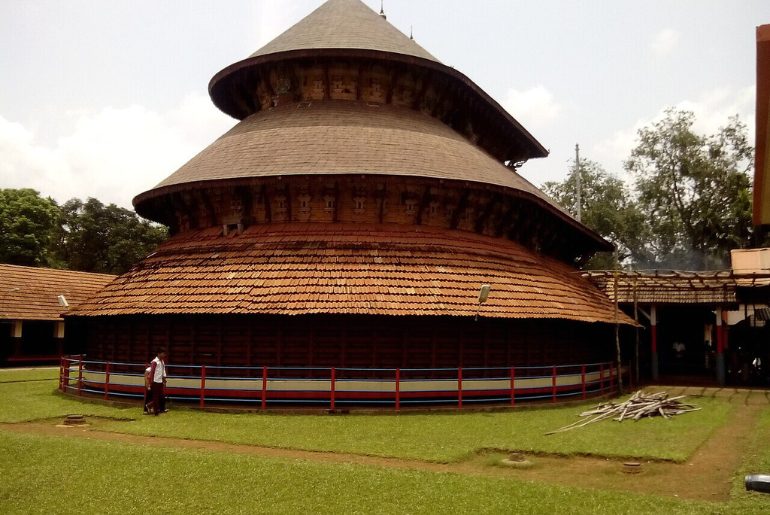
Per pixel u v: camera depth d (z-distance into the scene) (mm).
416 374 21469
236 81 30578
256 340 21516
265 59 28609
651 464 13289
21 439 14875
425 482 11305
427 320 21406
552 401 22406
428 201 24359
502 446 14773
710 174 59000
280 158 24406
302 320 21266
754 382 33594
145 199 26703
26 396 24062
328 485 11078
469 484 11203
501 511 9727
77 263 71312
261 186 23797
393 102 29297
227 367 21062
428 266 22406
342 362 21172
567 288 26688
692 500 10453
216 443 15164
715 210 59375
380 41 29562
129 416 18953
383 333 21531
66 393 24609
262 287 21000
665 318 42000
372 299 20469
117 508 9914
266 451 14305
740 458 13797
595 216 66688
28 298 43469
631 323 30891
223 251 23297
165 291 22156
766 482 10875
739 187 58062
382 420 18438
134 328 23672
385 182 23312
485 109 33406
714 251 61719
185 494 10602
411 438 15727
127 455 13297
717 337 33156
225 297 20891
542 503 10109
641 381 34188
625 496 10531
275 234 23484
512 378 21391
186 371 21984
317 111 27484
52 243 72812
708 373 38281
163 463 12602
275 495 10523
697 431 17047
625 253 70062
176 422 17891
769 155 10969
